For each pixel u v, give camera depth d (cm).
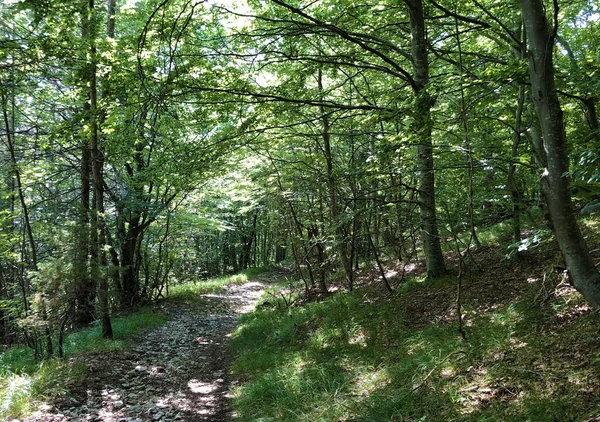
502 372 411
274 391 578
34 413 557
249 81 883
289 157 1324
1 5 1068
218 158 936
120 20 1313
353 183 970
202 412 593
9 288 1118
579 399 329
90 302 895
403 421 406
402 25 911
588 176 477
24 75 914
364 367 569
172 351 938
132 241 1492
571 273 393
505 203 756
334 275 1541
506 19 884
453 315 626
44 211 1293
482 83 585
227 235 3114
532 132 708
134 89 801
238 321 1262
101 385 688
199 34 974
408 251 1480
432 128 611
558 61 1007
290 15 880
